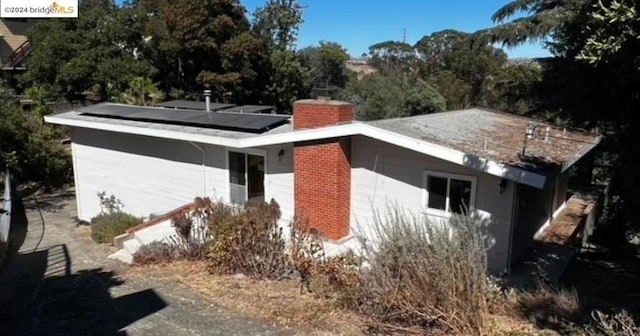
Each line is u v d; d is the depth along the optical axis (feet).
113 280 30.78
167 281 29.55
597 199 56.24
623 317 17.48
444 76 143.84
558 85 61.87
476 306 19.20
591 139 46.52
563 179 50.49
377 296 21.03
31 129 76.07
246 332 21.24
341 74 167.73
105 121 52.70
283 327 21.57
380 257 21.52
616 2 15.64
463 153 31.63
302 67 134.82
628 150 34.12
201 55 103.91
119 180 54.85
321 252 31.99
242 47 104.32
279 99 124.47
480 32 89.10
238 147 42.11
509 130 47.32
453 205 34.58
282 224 40.73
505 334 18.60
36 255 41.52
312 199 39.01
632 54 16.72
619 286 31.40
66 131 83.97
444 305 19.40
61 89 93.35
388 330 20.16
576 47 45.27
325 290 25.52
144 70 94.73
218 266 30.94
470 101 135.85
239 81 106.42
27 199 67.77
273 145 42.19
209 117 49.24
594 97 41.83
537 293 25.07
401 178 36.50
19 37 121.39
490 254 33.45
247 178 44.75
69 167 77.77
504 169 29.94
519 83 77.00
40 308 26.22
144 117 51.75
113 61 92.53
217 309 24.22
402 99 118.11
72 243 46.42
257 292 26.61
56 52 92.43
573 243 42.24
